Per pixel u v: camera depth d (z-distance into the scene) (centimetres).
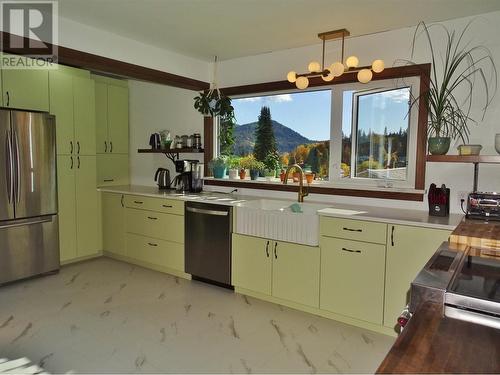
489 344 92
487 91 275
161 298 335
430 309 111
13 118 352
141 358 238
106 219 455
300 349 252
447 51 289
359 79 286
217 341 261
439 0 253
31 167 368
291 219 306
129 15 288
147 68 361
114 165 496
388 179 327
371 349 252
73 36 304
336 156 352
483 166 278
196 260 371
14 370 222
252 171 396
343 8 269
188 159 460
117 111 496
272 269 319
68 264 432
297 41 346
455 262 141
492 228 199
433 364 84
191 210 369
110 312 304
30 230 373
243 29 316
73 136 421
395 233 260
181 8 273
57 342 256
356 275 278
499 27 270
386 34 315
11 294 341
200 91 432
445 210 271
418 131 303
